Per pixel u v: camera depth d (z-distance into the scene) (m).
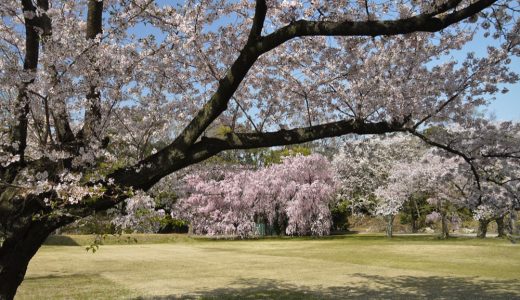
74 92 5.63
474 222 39.66
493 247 22.34
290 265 16.88
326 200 34.34
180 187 7.99
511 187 7.32
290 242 29.70
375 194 32.91
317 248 24.27
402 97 6.74
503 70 7.04
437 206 31.08
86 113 5.77
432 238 30.94
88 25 5.97
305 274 14.39
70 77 5.56
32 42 5.51
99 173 5.61
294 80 7.89
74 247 27.12
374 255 20.05
